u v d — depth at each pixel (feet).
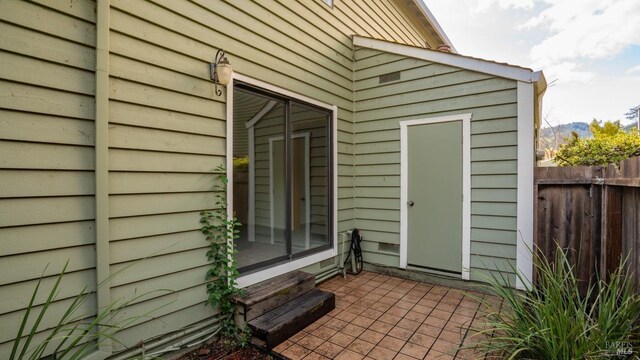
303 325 9.15
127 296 6.93
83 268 6.30
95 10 6.44
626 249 7.74
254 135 10.68
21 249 5.57
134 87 7.12
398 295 11.78
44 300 5.80
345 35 14.75
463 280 12.37
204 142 8.59
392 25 19.60
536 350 5.90
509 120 11.43
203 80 8.55
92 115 6.42
